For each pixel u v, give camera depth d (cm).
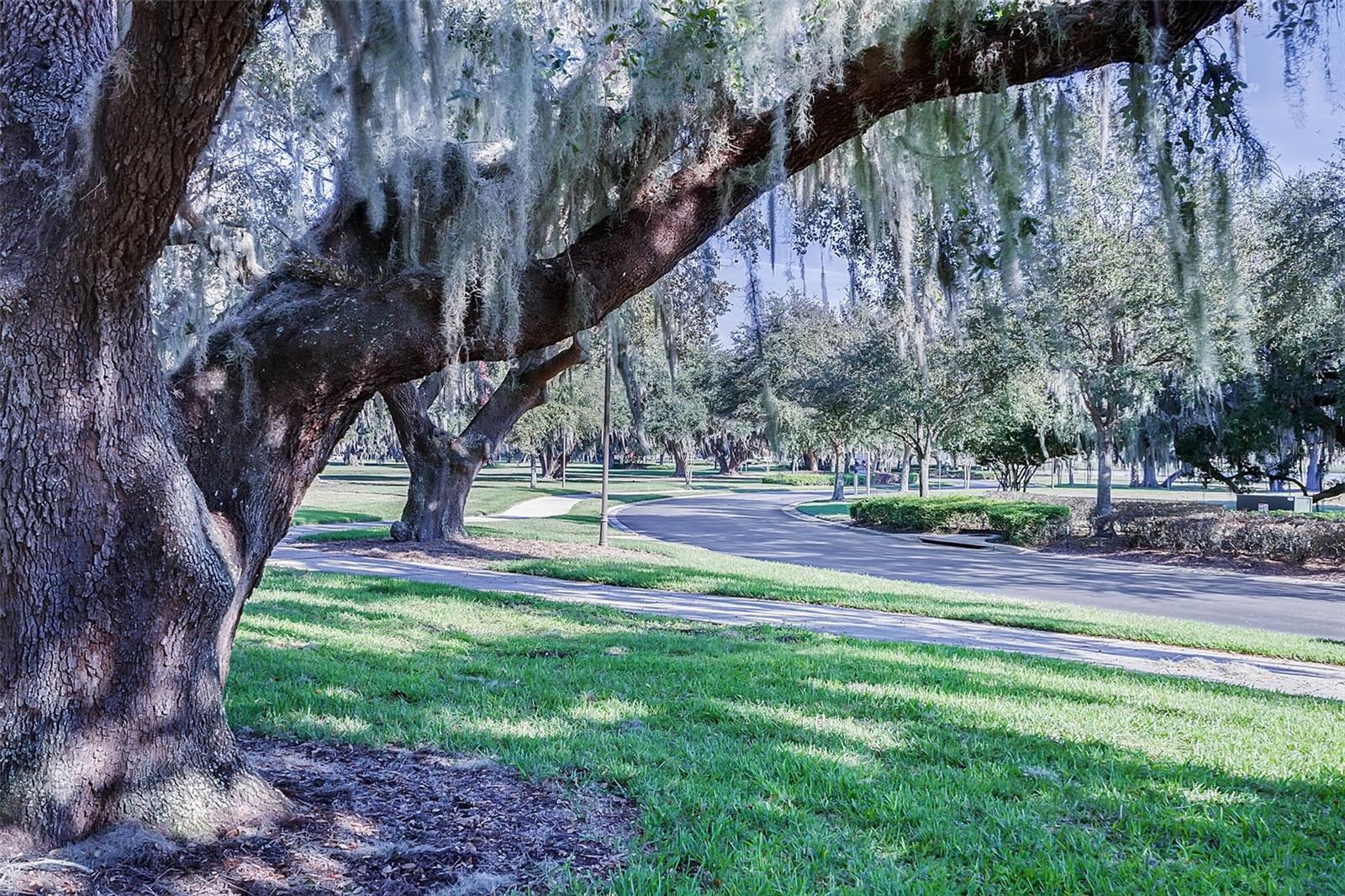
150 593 306
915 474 8062
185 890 281
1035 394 2314
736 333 2542
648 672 641
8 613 292
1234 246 427
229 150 461
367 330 343
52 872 278
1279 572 1831
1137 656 858
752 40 381
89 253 269
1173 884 312
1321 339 1791
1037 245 487
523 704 539
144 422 299
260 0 235
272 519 355
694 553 1786
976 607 1126
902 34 372
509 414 1772
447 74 414
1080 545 2286
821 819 364
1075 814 381
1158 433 2367
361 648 698
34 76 305
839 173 582
